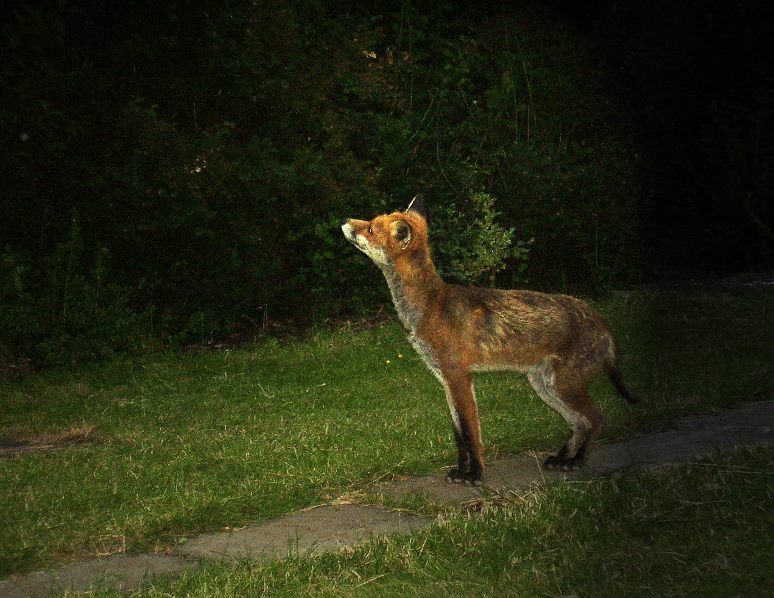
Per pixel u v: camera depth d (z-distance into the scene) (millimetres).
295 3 12180
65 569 5109
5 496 6250
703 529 5047
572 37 14727
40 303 10500
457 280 12352
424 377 9594
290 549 5152
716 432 6988
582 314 6562
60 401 9078
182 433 7883
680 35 16500
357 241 6605
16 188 11031
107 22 12273
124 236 11211
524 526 5270
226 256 11398
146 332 10930
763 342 9883
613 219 13273
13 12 11820
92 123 11547
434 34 13516
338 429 7766
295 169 11398
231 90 11930
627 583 4512
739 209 15938
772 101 16047
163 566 5113
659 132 16797
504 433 7402
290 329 11734
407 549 5055
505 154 13000
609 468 6402
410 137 12609
